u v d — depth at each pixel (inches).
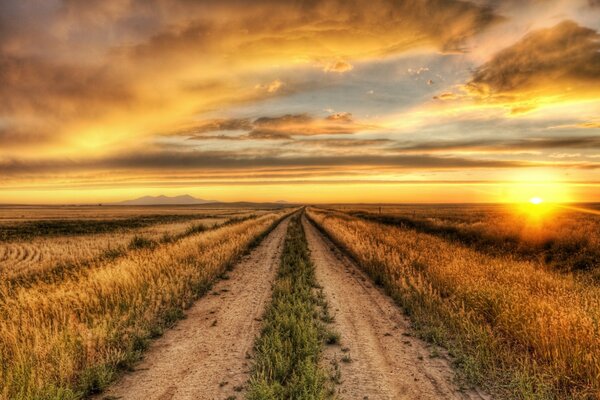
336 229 1038.4
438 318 279.0
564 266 471.8
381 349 242.5
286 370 196.5
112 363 211.9
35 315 247.8
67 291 323.3
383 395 181.8
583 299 264.5
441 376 202.2
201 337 266.4
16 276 554.6
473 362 202.5
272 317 295.6
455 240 756.0
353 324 295.3
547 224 844.6
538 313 229.8
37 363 188.5
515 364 200.4
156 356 232.7
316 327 263.7
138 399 179.9
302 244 808.3
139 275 367.2
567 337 193.5
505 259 477.7
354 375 204.4
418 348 243.8
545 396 167.5
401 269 423.2
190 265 452.1
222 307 345.7
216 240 725.3
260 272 523.2
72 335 217.6
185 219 2832.2
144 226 1964.8
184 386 193.0
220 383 195.5
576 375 177.2
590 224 858.1
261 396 166.9
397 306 348.2
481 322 256.7
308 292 363.6
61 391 166.9
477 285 300.0
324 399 173.3
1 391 166.1
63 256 793.6
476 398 177.6
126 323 265.3
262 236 1074.1
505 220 1082.1
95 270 404.5
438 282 358.3
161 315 306.3
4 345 211.3
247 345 250.1
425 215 1840.6
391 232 893.2
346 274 508.4
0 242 1194.0
